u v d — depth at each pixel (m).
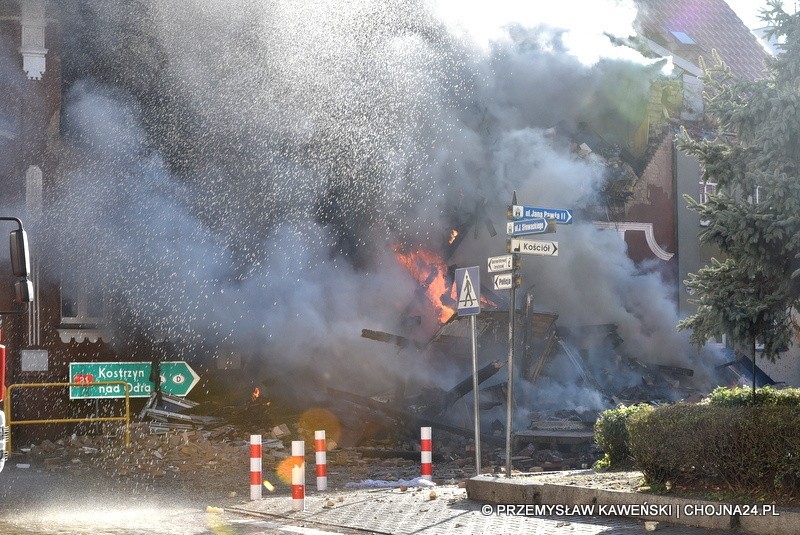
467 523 17.81
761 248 18.30
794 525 15.25
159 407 39.31
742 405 18.09
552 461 33.84
